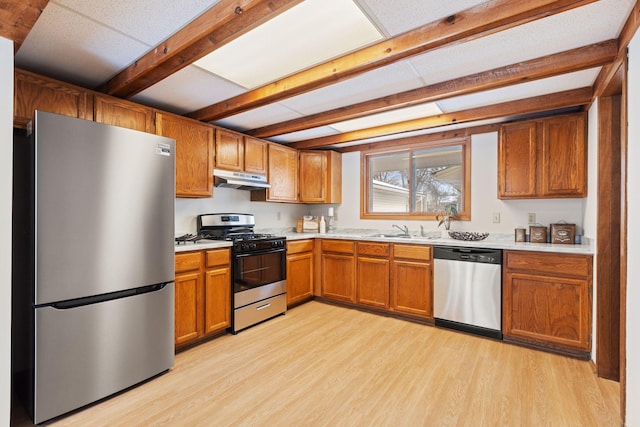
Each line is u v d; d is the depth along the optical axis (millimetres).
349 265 3850
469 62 2109
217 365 2424
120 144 2033
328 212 4617
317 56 2059
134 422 1770
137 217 2121
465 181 3656
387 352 2639
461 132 3650
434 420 1785
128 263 2074
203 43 1747
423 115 3264
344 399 1986
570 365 2414
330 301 4094
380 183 4383
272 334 3031
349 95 2705
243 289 3141
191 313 2693
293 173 4250
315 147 4438
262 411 1869
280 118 3365
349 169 4555
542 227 3047
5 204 1449
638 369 1515
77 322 1854
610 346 2219
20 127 2006
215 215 3518
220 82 2443
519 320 2781
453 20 1637
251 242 3225
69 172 1813
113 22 1678
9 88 1461
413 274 3371
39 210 1708
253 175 3637
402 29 1765
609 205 2242
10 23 1479
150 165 2195
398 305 3471
